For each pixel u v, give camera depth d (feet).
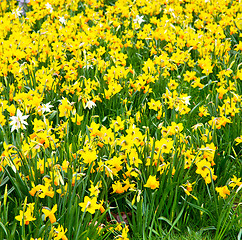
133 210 12.31
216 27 26.96
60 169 11.68
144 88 19.89
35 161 11.69
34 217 10.46
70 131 15.98
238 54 25.70
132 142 12.60
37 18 30.01
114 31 28.48
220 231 12.02
